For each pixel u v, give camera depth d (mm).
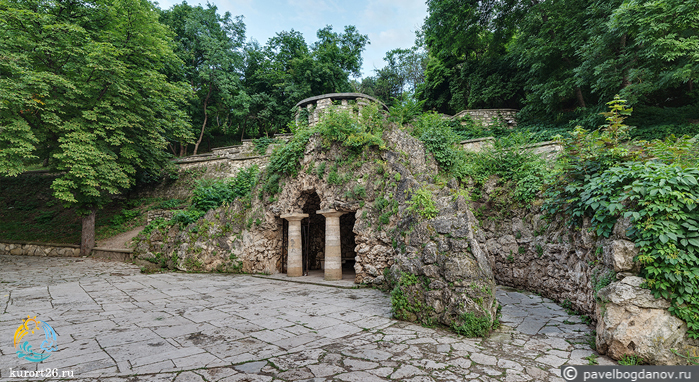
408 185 9320
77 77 15641
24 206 22594
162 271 14164
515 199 10555
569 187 6742
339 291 9648
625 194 5055
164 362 4379
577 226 6984
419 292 6625
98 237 19203
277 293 9367
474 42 28188
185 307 7672
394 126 11398
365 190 10594
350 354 4734
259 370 4133
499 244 10859
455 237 6547
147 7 18031
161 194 23859
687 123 14352
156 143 19453
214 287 10359
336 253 11414
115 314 7023
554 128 19703
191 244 14297
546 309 7516
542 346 5133
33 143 15336
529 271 9727
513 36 27047
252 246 13438
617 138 6570
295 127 13758
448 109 31547
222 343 5180
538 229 9367
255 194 13938
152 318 6695
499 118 23500
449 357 4648
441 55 29953
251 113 33156
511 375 4035
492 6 24766
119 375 3953
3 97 12453
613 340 4523
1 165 13102
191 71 30828
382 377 3951
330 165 11562
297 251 12477
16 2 14945
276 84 31625
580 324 6328
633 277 4668
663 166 4949
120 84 16234
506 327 6160
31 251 18328
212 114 33625
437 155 12688
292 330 5895
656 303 4410
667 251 4348
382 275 9812
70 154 14125
